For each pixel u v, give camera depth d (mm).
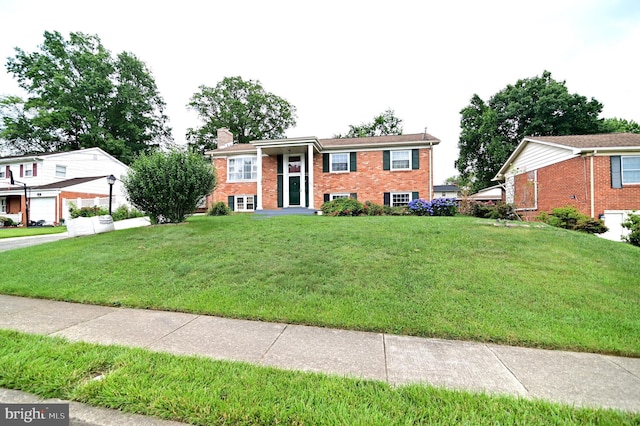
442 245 6922
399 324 3699
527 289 4684
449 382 2488
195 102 35594
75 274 5883
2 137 29516
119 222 17234
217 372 2529
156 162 10141
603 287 4785
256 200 18578
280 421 1944
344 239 7578
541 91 29141
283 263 6047
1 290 5293
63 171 24609
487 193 28922
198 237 8320
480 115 32906
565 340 3264
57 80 29156
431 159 16828
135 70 34625
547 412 2049
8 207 24219
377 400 2158
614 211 12641
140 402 2127
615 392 2361
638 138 14094
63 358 2748
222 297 4637
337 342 3281
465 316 3875
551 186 15211
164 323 3840
